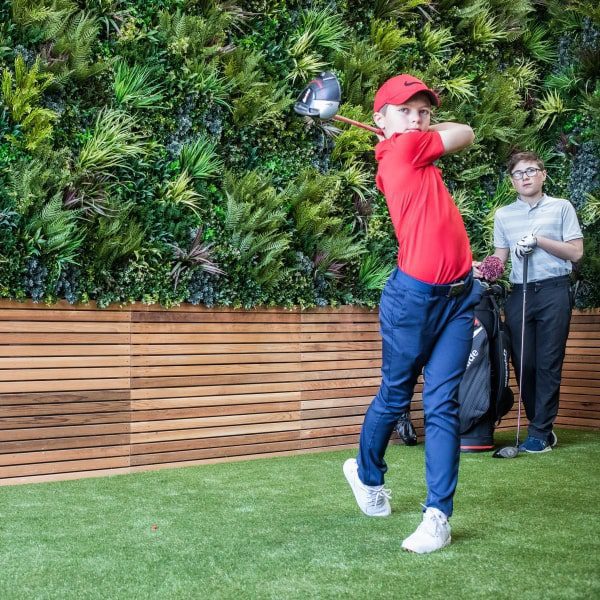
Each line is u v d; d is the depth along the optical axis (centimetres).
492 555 235
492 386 427
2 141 344
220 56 409
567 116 538
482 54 511
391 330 257
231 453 408
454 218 254
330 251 432
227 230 402
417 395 473
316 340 438
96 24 371
